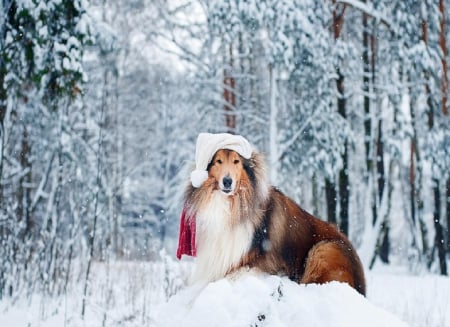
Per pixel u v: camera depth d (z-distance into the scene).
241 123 17.67
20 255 8.12
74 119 15.30
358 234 21.16
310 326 3.51
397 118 14.70
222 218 5.32
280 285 3.80
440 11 14.92
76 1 8.87
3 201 8.95
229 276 5.28
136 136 23.53
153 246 10.48
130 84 22.48
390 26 14.59
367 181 16.42
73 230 9.09
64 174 12.46
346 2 14.54
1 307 7.12
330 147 14.92
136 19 19.72
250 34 15.95
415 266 15.15
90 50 13.60
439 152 14.13
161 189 25.92
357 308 3.68
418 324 5.97
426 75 14.55
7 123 9.05
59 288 7.80
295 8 13.58
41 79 8.94
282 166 15.59
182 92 19.69
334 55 14.45
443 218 17.17
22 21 8.64
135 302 7.26
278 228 5.54
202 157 5.37
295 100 15.62
